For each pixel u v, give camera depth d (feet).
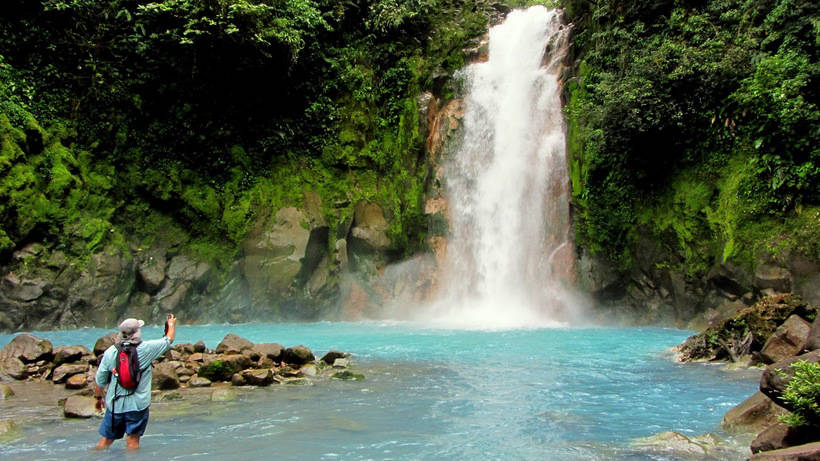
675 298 54.08
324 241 66.44
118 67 60.08
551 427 20.52
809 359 17.58
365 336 48.65
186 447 18.06
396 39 72.08
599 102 58.13
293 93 68.49
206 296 61.93
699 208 51.83
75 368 29.27
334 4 70.38
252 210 63.93
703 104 52.29
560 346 41.70
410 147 68.59
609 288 58.59
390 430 20.13
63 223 54.08
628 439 18.98
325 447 18.16
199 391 26.43
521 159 67.46
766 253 46.19
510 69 73.41
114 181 58.95
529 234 64.59
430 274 67.56
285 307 63.05
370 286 67.15
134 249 58.95
